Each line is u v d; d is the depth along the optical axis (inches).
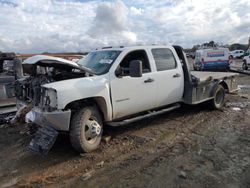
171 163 163.5
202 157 171.3
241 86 498.3
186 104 285.4
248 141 199.0
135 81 211.0
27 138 216.1
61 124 168.1
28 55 311.4
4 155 185.3
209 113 288.0
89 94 178.9
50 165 168.4
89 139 186.9
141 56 224.1
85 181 146.4
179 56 262.2
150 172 152.9
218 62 806.5
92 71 199.0
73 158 177.8
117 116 205.6
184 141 202.4
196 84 259.9
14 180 150.5
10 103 258.2
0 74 277.3
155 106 236.2
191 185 136.8
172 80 245.1
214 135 214.7
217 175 146.6
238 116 272.5
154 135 218.7
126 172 154.5
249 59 824.3
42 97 173.5
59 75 197.5
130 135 219.1
